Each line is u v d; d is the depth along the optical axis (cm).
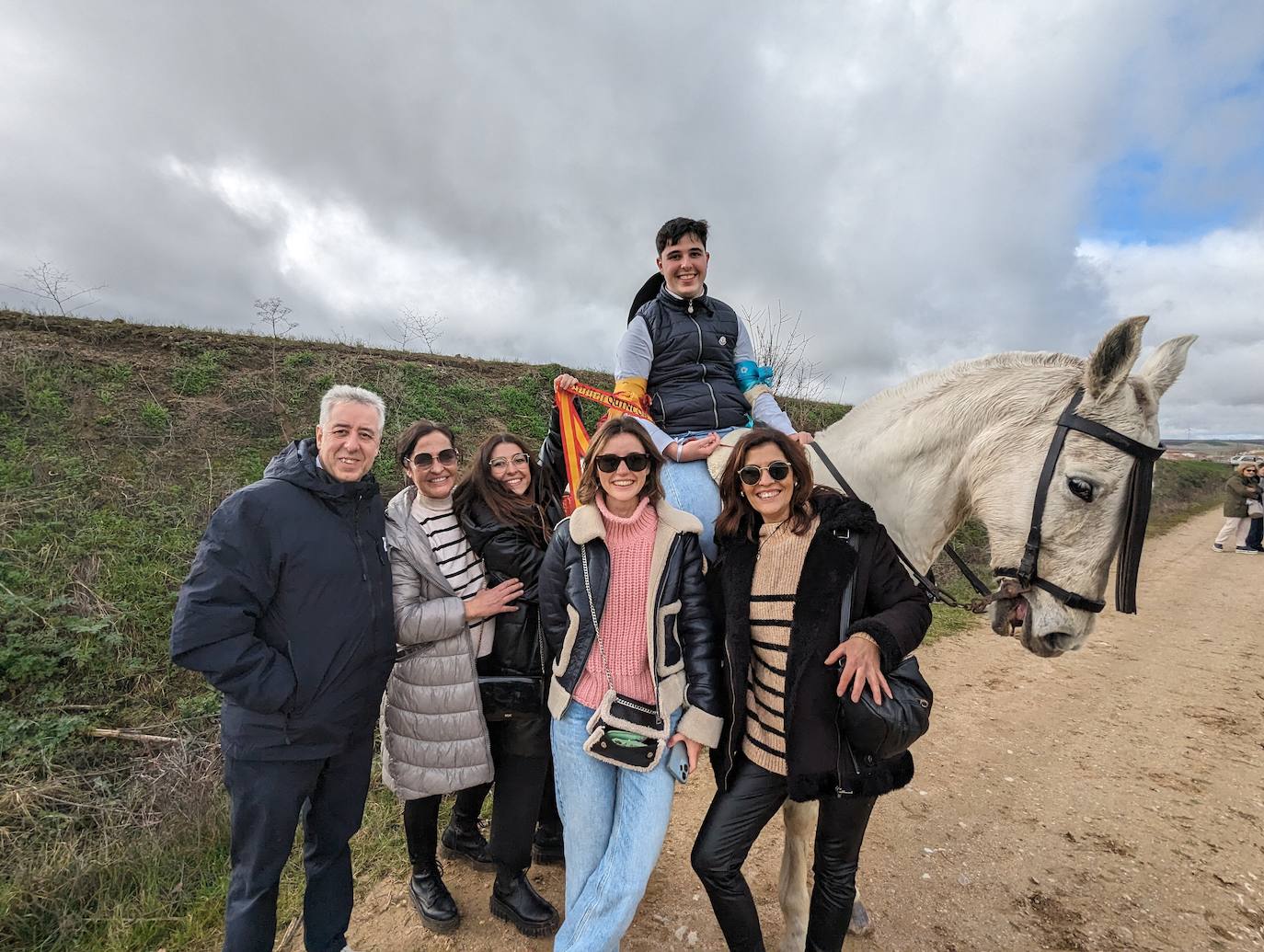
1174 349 223
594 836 179
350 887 210
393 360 886
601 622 181
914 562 248
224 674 167
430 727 216
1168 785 352
